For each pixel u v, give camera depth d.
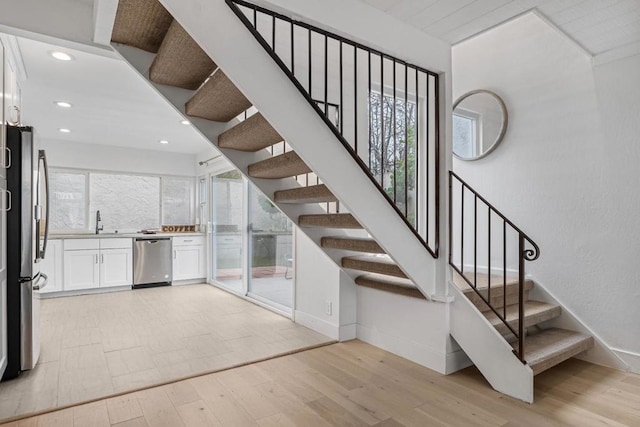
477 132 3.68
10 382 2.40
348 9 2.20
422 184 3.77
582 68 2.95
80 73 3.15
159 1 1.62
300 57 3.04
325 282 3.37
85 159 5.68
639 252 2.65
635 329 2.66
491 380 2.38
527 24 3.30
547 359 2.37
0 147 2.22
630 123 2.69
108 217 5.98
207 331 3.48
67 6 2.27
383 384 2.41
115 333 3.42
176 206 6.59
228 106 2.28
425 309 2.72
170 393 2.28
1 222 2.26
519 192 3.36
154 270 5.74
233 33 1.75
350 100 3.30
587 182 2.91
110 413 2.04
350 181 2.14
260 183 2.86
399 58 2.49
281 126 1.89
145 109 4.07
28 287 2.51
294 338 3.27
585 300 2.93
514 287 3.09
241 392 2.29
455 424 1.95
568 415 2.04
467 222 3.81
